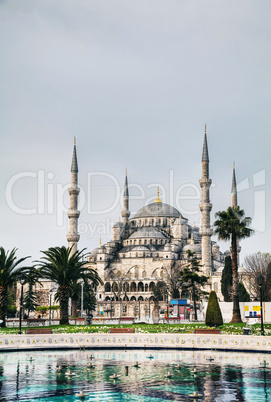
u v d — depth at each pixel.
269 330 61.66
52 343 54.38
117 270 195.00
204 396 29.34
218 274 171.62
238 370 37.94
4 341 52.84
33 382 33.69
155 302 101.00
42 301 188.88
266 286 114.00
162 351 51.72
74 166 168.75
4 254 78.50
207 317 67.12
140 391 30.75
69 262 81.06
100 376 35.72
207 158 166.00
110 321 100.69
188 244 196.75
